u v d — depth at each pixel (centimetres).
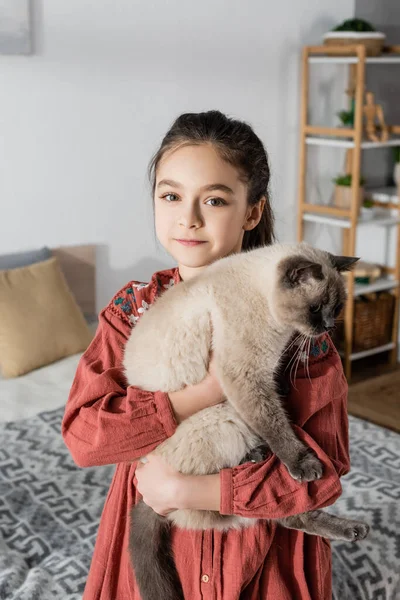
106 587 116
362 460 227
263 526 109
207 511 109
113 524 118
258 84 381
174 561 112
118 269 356
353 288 387
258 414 110
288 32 386
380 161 439
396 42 429
